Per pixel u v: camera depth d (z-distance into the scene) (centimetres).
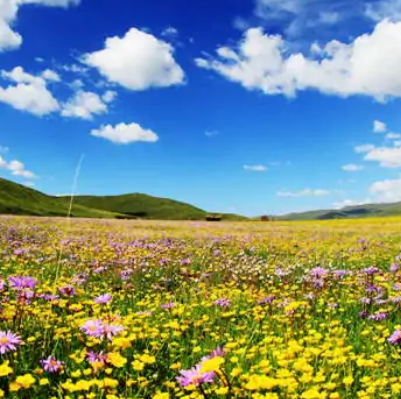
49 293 952
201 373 456
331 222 7119
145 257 1599
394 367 593
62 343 639
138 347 656
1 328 653
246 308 926
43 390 507
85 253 1628
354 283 1147
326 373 561
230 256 1734
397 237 2652
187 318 836
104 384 473
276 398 459
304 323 800
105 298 720
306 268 1417
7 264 1333
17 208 14025
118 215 16888
